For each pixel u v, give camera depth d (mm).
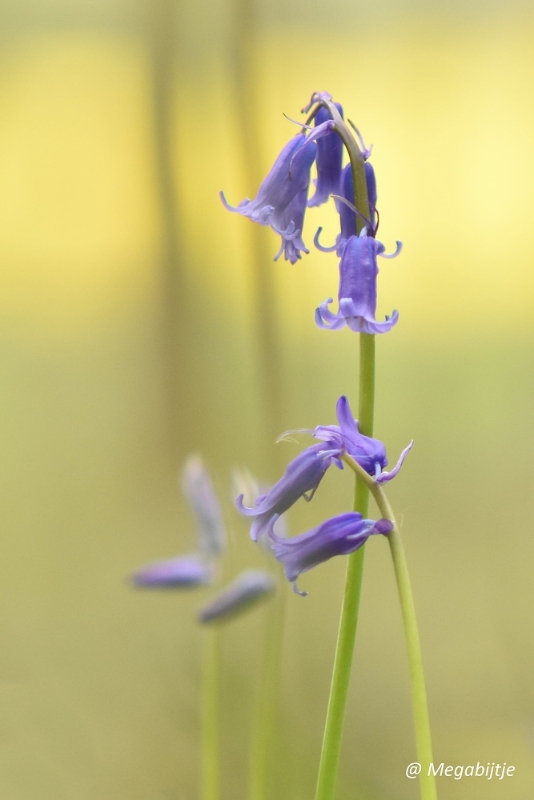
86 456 965
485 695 836
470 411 952
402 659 873
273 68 849
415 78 882
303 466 491
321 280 889
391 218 914
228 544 605
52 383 962
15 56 866
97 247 927
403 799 631
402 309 938
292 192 498
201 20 834
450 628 896
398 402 959
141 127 887
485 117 893
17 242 922
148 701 775
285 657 773
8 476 957
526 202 912
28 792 700
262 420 880
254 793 579
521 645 882
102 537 955
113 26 859
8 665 837
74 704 800
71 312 946
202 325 910
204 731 606
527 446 937
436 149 898
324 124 491
